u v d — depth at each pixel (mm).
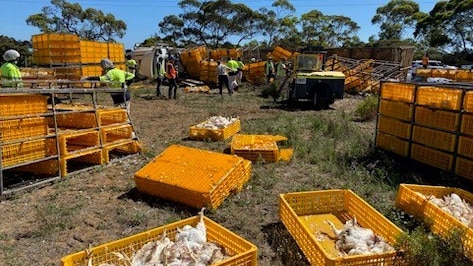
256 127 10508
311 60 14719
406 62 23516
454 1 49500
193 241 3533
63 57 19578
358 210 4523
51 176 6207
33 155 5750
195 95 18844
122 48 24125
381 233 4043
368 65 19500
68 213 4844
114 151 7902
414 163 6883
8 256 3879
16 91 5320
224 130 8906
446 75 19938
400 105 7145
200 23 61781
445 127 6180
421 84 6617
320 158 7328
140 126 10938
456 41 50219
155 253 3285
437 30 50562
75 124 7180
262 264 3822
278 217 4828
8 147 5391
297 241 3930
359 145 8219
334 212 4777
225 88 22172
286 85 17594
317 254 3395
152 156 7594
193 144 8617
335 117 12289
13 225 4562
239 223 4621
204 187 4957
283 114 12945
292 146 8133
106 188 5816
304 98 14289
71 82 6488
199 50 25469
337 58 21094
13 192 5453
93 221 4676
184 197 5051
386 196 5496
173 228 3836
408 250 3297
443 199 4812
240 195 5465
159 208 5074
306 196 4664
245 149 7090
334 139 8922
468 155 5797
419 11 58125
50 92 5840
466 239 3568
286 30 61469
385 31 60906
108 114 7621
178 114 13156
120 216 4805
